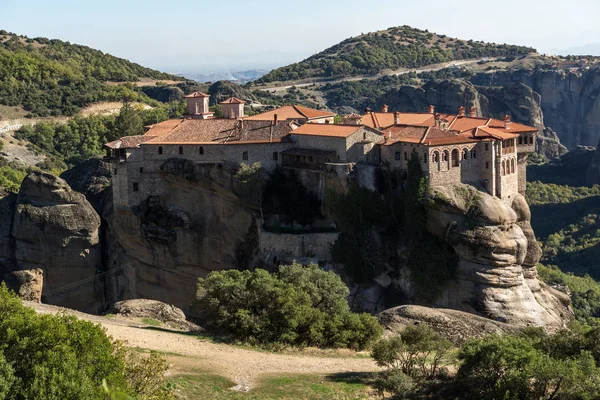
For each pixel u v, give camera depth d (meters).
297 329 72.69
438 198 97.88
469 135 103.81
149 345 64.69
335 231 108.12
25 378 41.25
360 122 121.75
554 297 110.75
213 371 60.03
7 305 49.72
